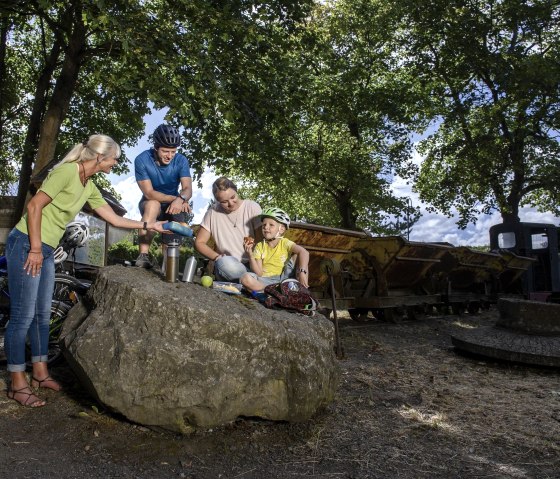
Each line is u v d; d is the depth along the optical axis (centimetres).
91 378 376
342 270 1045
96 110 2095
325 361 440
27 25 2122
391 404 518
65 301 543
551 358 702
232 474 349
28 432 383
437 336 1036
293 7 1588
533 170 2569
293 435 413
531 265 1848
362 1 2681
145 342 376
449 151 2677
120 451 367
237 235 550
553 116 2391
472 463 389
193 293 423
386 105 2662
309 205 3105
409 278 1261
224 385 384
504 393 591
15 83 2259
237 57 1458
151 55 1258
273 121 1566
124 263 503
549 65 2338
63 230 444
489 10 2586
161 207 541
